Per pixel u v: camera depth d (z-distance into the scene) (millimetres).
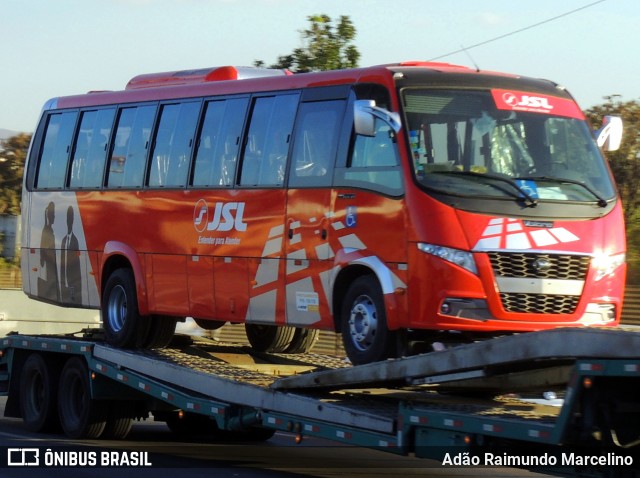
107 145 17469
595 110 27875
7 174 52219
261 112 14922
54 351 16547
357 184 13117
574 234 12469
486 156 12750
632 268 21141
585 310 12469
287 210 14133
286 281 14109
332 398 12195
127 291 16766
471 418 10062
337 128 13609
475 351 10203
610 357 8703
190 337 17766
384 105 12953
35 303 24859
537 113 13219
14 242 44719
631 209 25562
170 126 16391
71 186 18094
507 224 12234
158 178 16406
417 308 12258
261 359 16203
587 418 9000
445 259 12109
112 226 17125
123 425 15938
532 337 9523
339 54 31906
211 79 16469
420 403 11125
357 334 13070
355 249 13062
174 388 14273
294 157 14203
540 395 11898
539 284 12242
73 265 17938
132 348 16609
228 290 15047
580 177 13023
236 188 15000
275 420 12492
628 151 26578
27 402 17219
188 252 15703
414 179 12398
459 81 13125
